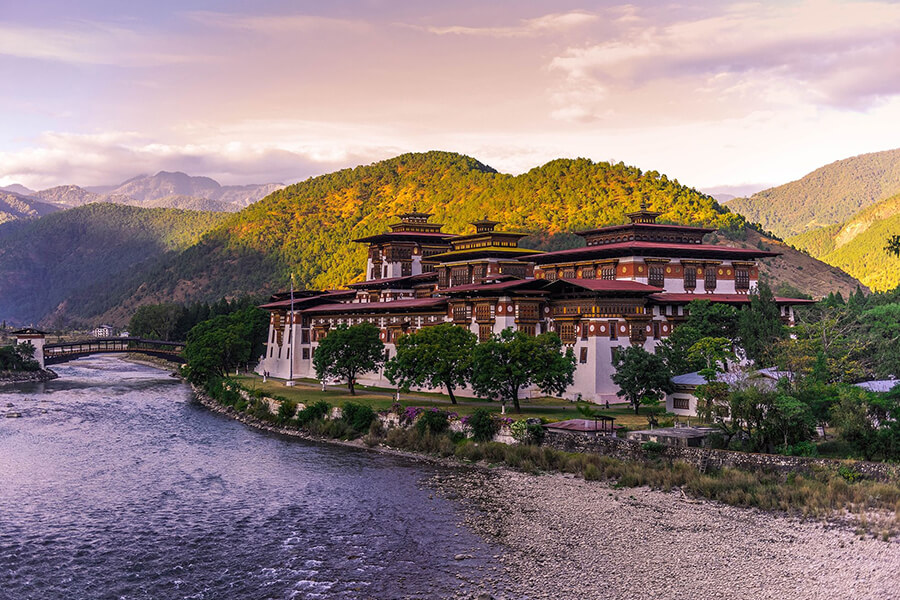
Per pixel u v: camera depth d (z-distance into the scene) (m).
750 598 52.25
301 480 87.44
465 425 102.88
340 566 60.09
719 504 73.38
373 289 188.25
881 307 147.00
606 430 92.00
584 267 146.38
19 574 59.28
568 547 63.16
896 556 58.34
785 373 97.44
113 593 55.72
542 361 110.69
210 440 113.88
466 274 159.25
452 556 61.72
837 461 75.56
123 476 89.88
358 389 150.25
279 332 195.38
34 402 162.62
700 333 122.56
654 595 53.12
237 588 56.28
